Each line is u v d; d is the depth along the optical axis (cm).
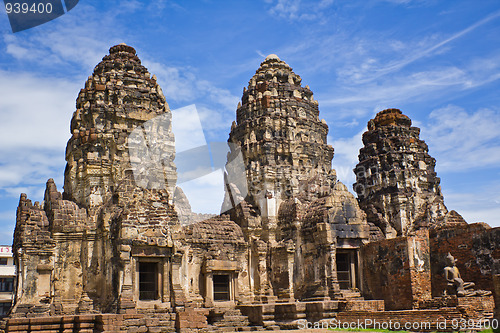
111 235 4384
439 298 4084
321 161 6094
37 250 4347
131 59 5431
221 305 4791
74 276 4459
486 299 3750
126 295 4091
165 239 4350
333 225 4972
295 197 5512
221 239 4975
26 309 4169
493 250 4269
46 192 4847
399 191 6062
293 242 5097
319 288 4847
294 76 6412
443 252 4666
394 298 4681
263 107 5994
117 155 4941
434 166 6575
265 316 4509
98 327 3834
